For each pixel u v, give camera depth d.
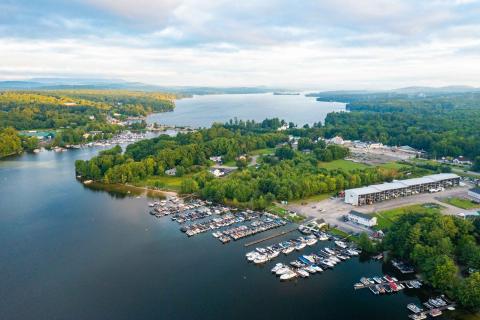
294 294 188.62
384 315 172.25
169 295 188.00
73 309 177.88
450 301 178.25
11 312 176.00
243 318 170.75
